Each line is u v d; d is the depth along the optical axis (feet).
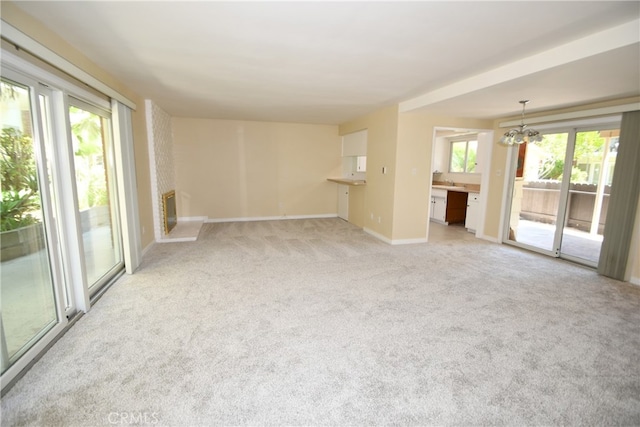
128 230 11.72
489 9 6.18
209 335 7.76
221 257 14.21
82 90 8.87
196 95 14.20
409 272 12.48
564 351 7.30
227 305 9.40
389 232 16.99
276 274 12.09
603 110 12.07
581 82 9.65
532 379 6.35
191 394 5.80
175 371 6.41
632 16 6.39
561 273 12.58
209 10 6.37
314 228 20.92
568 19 6.55
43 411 5.33
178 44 8.20
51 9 6.32
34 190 7.15
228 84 12.26
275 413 5.42
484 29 7.11
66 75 8.03
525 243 16.19
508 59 9.10
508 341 7.69
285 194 24.18
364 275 12.09
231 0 5.94
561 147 14.46
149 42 8.07
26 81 6.63
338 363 6.78
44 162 7.18
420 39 7.72
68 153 8.09
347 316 8.83
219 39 7.85
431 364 6.79
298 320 8.57
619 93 10.98
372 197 18.83
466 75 10.73
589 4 5.90
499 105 13.33
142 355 6.91
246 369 6.53
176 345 7.32
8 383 5.86
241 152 22.75
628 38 6.68
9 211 6.72
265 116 20.43
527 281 11.66
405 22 6.82
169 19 6.79
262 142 23.07
